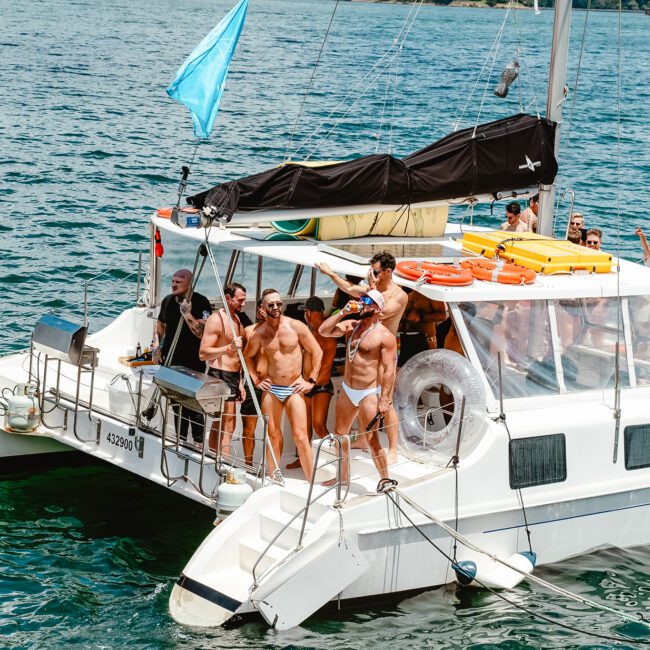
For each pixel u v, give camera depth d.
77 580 12.48
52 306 22.39
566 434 12.73
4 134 41.69
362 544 11.55
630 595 12.45
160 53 77.62
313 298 13.09
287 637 11.20
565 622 11.85
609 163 40.69
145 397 13.80
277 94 55.97
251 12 144.62
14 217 29.17
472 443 12.20
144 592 12.23
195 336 13.60
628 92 66.38
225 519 11.79
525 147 14.89
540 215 15.66
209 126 13.00
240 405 13.01
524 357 13.01
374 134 44.78
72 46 78.38
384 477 11.85
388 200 13.94
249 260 14.72
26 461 15.26
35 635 11.20
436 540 12.03
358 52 82.50
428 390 12.91
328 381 12.95
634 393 13.73
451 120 49.53
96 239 27.59
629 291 13.63
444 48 90.94
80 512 14.28
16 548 13.24
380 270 12.16
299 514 11.23
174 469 12.69
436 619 11.76
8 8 113.44
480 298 12.64
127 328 16.50
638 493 13.37
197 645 11.02
